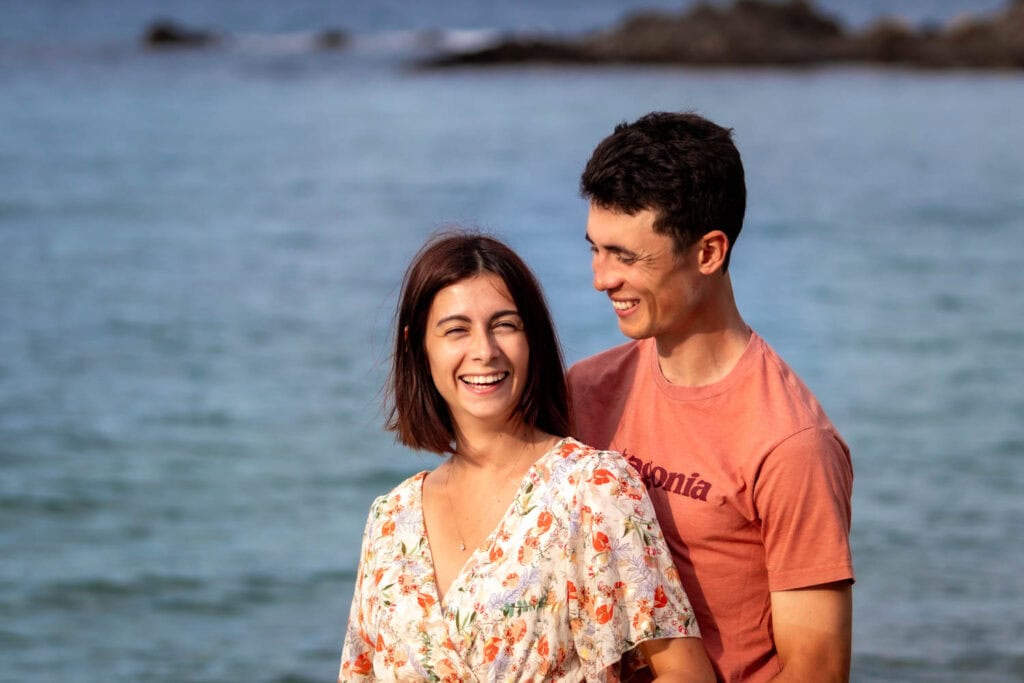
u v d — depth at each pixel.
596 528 2.96
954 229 19.77
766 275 16.70
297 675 7.21
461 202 21.69
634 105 35.44
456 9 69.88
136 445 10.94
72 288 16.41
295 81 42.88
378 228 19.89
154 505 9.69
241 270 17.31
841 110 34.75
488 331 3.09
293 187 23.73
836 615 3.00
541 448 3.17
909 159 26.78
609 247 3.11
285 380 12.63
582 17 67.00
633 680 3.16
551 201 21.55
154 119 33.56
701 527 3.11
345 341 13.91
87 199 22.56
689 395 3.19
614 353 3.48
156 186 23.91
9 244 18.95
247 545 8.98
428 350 3.16
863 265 17.28
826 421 3.11
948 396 11.76
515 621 2.96
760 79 41.62
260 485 10.05
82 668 7.34
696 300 3.13
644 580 2.96
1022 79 42.41
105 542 9.05
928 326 14.22
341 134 30.70
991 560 8.23
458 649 3.00
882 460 10.12
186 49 52.97
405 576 3.09
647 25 45.16
